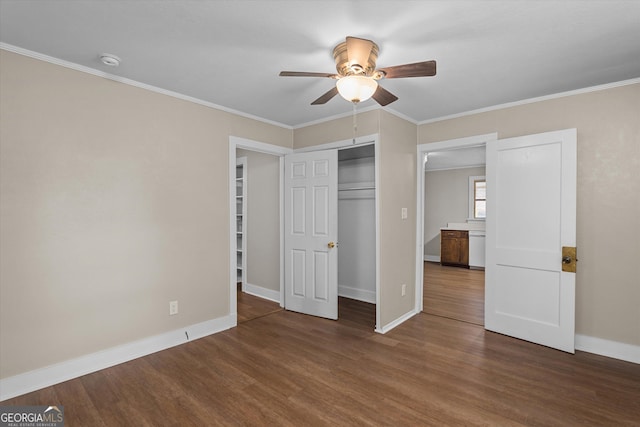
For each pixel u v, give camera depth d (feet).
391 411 6.53
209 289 10.54
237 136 11.32
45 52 7.17
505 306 10.39
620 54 7.22
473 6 5.49
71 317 7.75
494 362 8.59
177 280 9.73
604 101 8.93
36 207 7.24
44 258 7.36
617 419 6.25
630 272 8.67
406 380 7.70
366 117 10.90
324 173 12.13
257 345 9.71
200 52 7.18
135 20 5.96
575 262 8.98
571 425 6.08
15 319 7.00
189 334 10.02
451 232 23.22
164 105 9.38
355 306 13.75
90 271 8.04
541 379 7.72
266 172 14.75
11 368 6.95
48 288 7.42
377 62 7.58
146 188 9.03
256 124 11.97
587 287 9.28
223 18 5.89
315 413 6.47
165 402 6.81
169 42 6.75
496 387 7.38
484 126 10.96
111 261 8.39
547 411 6.50
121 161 8.54
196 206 10.17
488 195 10.72
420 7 5.51
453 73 8.21
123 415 6.38
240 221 18.17
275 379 7.74
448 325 11.42
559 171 9.23
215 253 10.69
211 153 10.55
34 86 7.18
